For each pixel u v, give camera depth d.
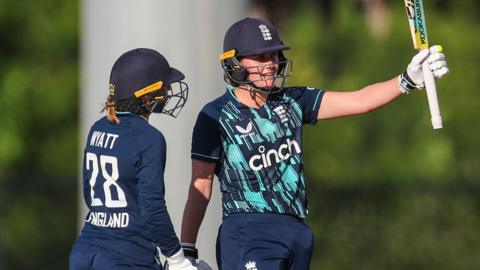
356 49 65.06
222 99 21.73
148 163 19.98
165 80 20.84
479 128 62.22
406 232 45.47
